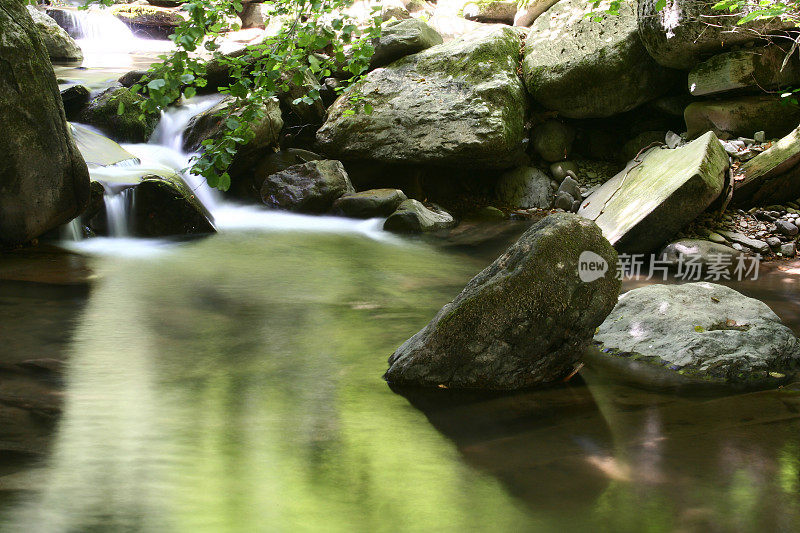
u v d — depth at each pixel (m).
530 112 11.47
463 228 10.27
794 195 9.09
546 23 11.62
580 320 4.45
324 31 6.05
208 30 5.83
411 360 4.53
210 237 9.18
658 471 3.44
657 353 5.05
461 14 13.85
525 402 4.32
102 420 3.91
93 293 6.51
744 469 3.46
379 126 10.89
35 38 7.41
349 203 10.42
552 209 10.98
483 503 3.14
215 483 3.25
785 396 4.40
